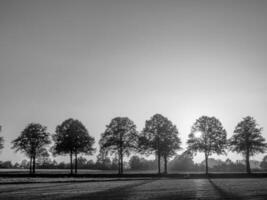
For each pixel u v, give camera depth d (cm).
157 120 8212
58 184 4953
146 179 6375
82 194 3444
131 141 8138
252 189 3994
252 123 8075
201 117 8144
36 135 8225
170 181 5666
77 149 8106
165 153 8056
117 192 3662
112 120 8244
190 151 8075
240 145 7956
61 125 8338
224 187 4303
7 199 3011
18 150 8181
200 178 6712
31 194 3441
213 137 7975
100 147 8156
